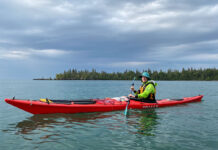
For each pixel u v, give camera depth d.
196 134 4.44
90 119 5.91
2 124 5.34
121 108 7.43
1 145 3.74
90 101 7.27
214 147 3.66
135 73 189.88
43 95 16.06
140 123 5.45
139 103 7.72
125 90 24.83
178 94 18.42
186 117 6.32
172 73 183.50
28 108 6.20
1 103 9.81
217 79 165.12
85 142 3.91
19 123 5.43
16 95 16.05
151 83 7.83
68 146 3.70
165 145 3.76
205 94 17.16
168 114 6.81
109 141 3.96
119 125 5.22
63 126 5.10
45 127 5.01
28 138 4.16
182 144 3.81
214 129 4.87
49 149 3.55
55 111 6.57
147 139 4.09
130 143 3.86
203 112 7.23
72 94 17.30
